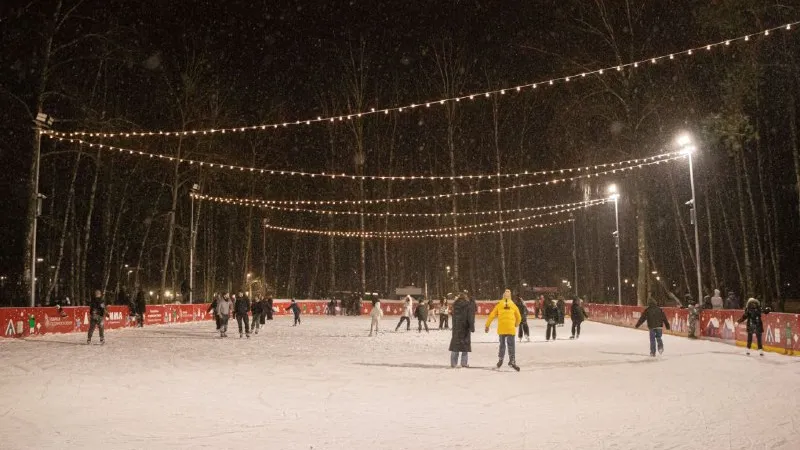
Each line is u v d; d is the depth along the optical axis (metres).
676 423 8.62
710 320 24.75
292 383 12.72
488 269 68.31
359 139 58.97
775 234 39.25
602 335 28.45
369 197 61.31
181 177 45.38
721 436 7.81
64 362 16.41
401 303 56.66
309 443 7.52
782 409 9.61
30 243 27.94
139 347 21.48
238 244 64.06
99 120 31.84
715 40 31.20
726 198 44.22
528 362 16.92
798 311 40.47
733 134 27.19
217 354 19.14
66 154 41.41
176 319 39.84
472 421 8.82
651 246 51.09
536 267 68.06
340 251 66.31
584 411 9.56
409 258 70.38
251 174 55.59
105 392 11.41
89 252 49.66
